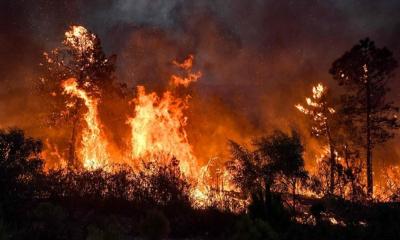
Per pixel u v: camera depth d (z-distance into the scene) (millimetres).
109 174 13945
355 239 11250
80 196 12719
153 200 13047
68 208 11797
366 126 31375
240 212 12688
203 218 11875
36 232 9195
